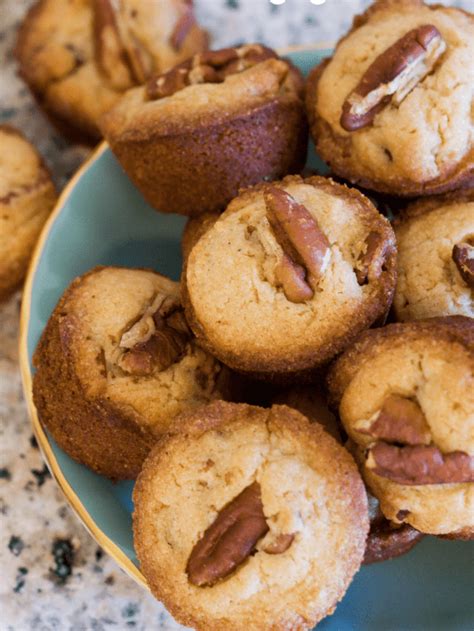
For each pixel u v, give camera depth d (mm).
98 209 271
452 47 234
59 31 296
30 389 247
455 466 191
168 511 207
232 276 220
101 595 262
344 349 217
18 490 272
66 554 266
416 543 238
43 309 258
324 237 218
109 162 273
